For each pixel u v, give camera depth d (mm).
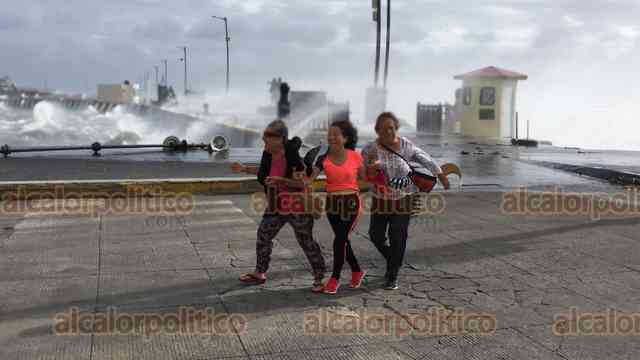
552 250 7387
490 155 17172
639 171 13344
